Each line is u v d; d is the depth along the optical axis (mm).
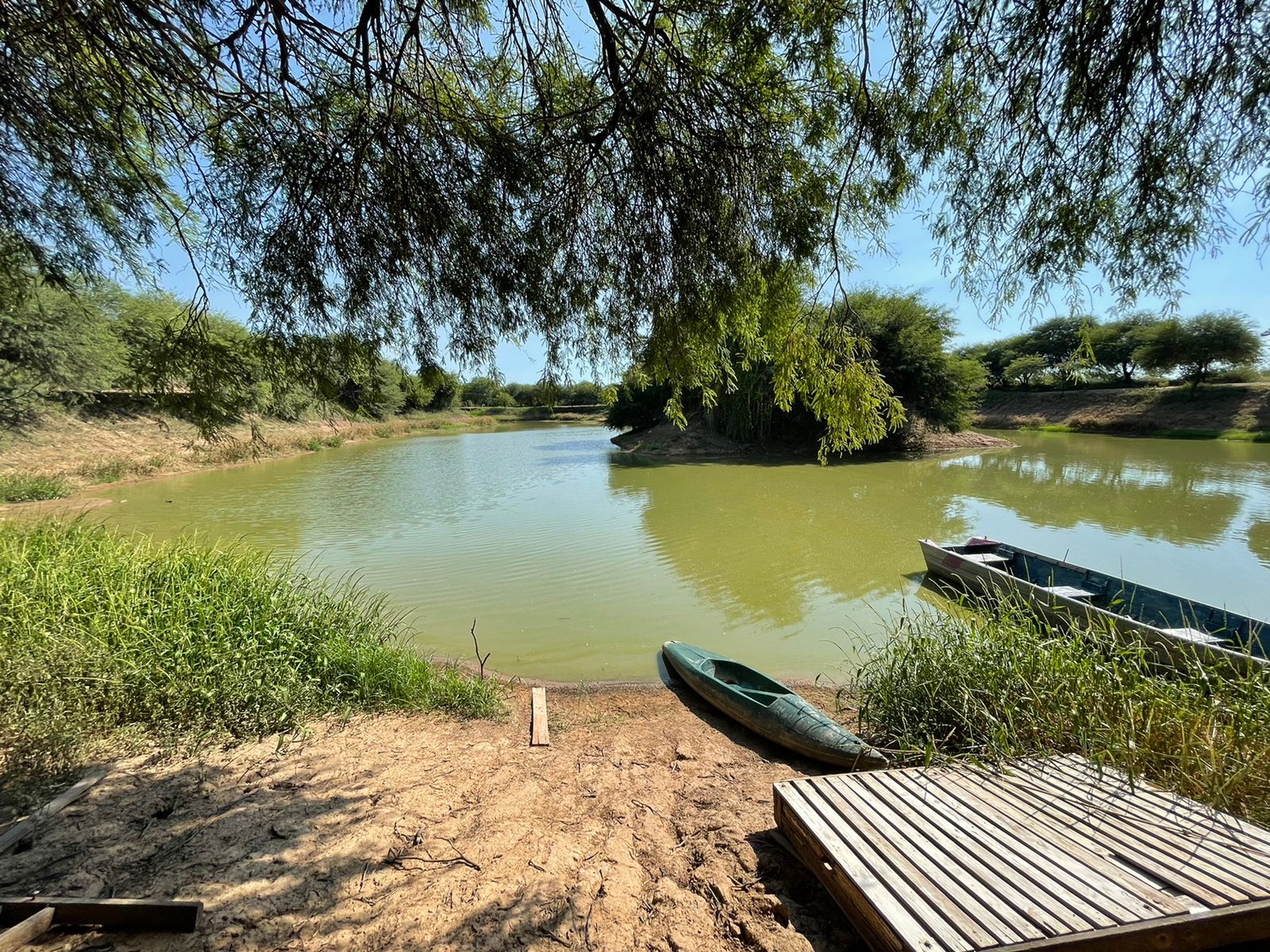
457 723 4652
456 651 6562
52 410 16438
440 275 2984
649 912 2617
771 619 7387
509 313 3182
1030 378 32281
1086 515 12539
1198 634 5156
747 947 2424
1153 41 2135
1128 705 3512
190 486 18219
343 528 12484
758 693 4977
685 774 3973
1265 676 3740
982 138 2660
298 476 20547
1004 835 2615
